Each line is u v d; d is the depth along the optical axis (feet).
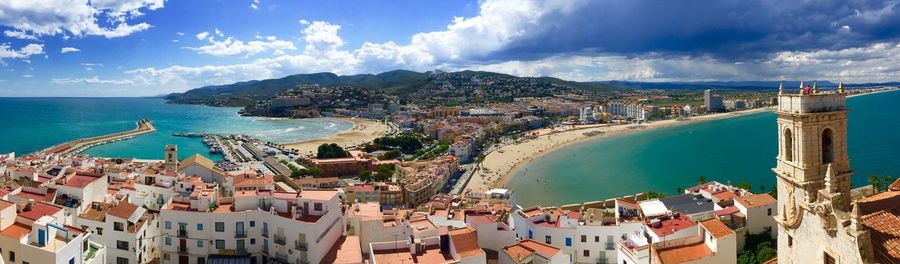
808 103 179.93
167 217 356.59
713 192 508.53
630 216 429.79
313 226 317.22
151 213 389.39
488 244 373.81
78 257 261.03
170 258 356.79
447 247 314.96
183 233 353.51
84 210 382.22
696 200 483.10
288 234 330.75
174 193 453.58
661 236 319.88
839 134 183.42
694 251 276.00
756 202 417.90
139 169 643.86
